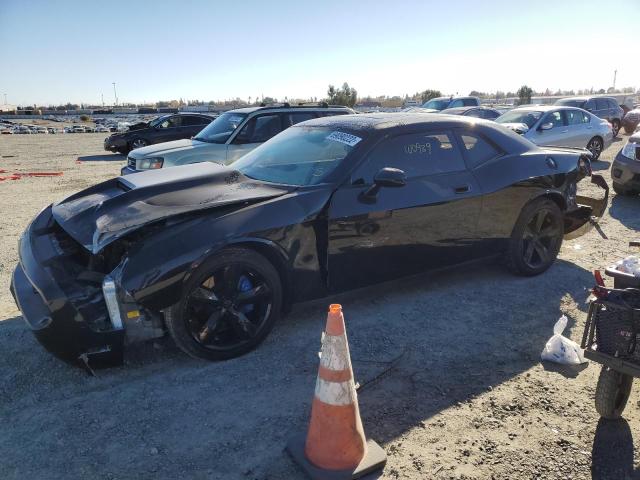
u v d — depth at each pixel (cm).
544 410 301
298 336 390
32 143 2617
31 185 1152
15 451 268
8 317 423
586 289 482
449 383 329
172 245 321
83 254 379
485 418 293
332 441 248
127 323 320
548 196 509
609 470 254
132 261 313
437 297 462
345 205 385
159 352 366
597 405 283
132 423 290
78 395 317
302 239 369
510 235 487
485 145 479
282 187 395
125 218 331
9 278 516
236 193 376
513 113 1370
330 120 478
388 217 402
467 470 253
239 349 357
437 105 2250
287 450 266
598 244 628
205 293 338
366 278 409
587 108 1952
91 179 1256
